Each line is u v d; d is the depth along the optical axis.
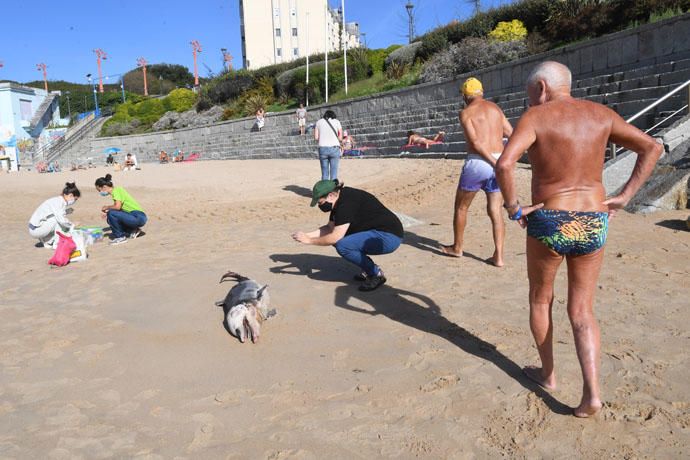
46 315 4.88
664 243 6.20
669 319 4.04
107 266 6.61
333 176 11.81
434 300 4.73
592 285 2.85
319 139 11.56
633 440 2.64
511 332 3.96
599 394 2.89
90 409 3.16
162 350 3.96
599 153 2.72
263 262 6.33
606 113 2.73
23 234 9.82
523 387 3.19
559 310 4.32
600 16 18.17
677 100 10.84
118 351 3.98
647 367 3.33
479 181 5.55
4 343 4.22
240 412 3.06
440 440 2.72
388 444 2.70
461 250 6.12
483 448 2.65
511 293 4.81
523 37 21.23
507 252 6.25
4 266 7.07
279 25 56.34
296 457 2.62
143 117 44.50
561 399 3.04
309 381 3.39
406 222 8.24
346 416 2.97
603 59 14.42
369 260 5.02
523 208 2.75
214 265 6.31
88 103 74.75
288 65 37.91
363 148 20.84
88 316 4.77
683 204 7.73
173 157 33.25
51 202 8.13
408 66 27.52
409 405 3.05
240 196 13.08
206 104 40.22
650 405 2.92
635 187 2.71
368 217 4.95
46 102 61.22
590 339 2.81
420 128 18.86
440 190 11.16
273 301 4.89
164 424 2.97
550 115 2.72
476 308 4.49
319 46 57.12
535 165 2.80
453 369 3.45
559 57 15.62
